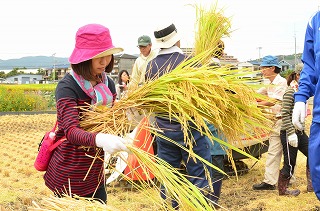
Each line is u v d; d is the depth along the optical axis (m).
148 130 3.21
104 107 3.25
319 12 3.91
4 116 22.75
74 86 3.17
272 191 6.68
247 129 3.44
